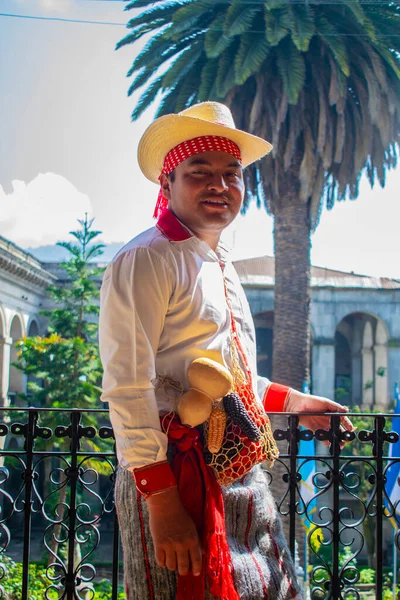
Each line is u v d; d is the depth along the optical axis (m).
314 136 15.73
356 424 26.23
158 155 2.16
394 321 39.25
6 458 22.16
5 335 32.03
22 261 32.75
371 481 2.86
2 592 3.21
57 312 21.69
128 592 1.86
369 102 14.24
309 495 11.73
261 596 1.83
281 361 16.44
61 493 18.92
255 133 15.68
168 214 2.03
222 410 1.87
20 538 25.94
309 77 15.42
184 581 1.76
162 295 1.87
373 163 16.33
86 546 14.91
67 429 2.90
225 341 1.97
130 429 1.77
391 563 23.97
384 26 14.30
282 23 12.84
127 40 15.30
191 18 13.74
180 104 15.52
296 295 16.42
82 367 20.28
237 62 13.40
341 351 44.69
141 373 1.80
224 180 2.03
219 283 2.00
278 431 2.80
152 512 1.74
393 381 39.16
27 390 35.09
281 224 16.53
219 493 1.82
